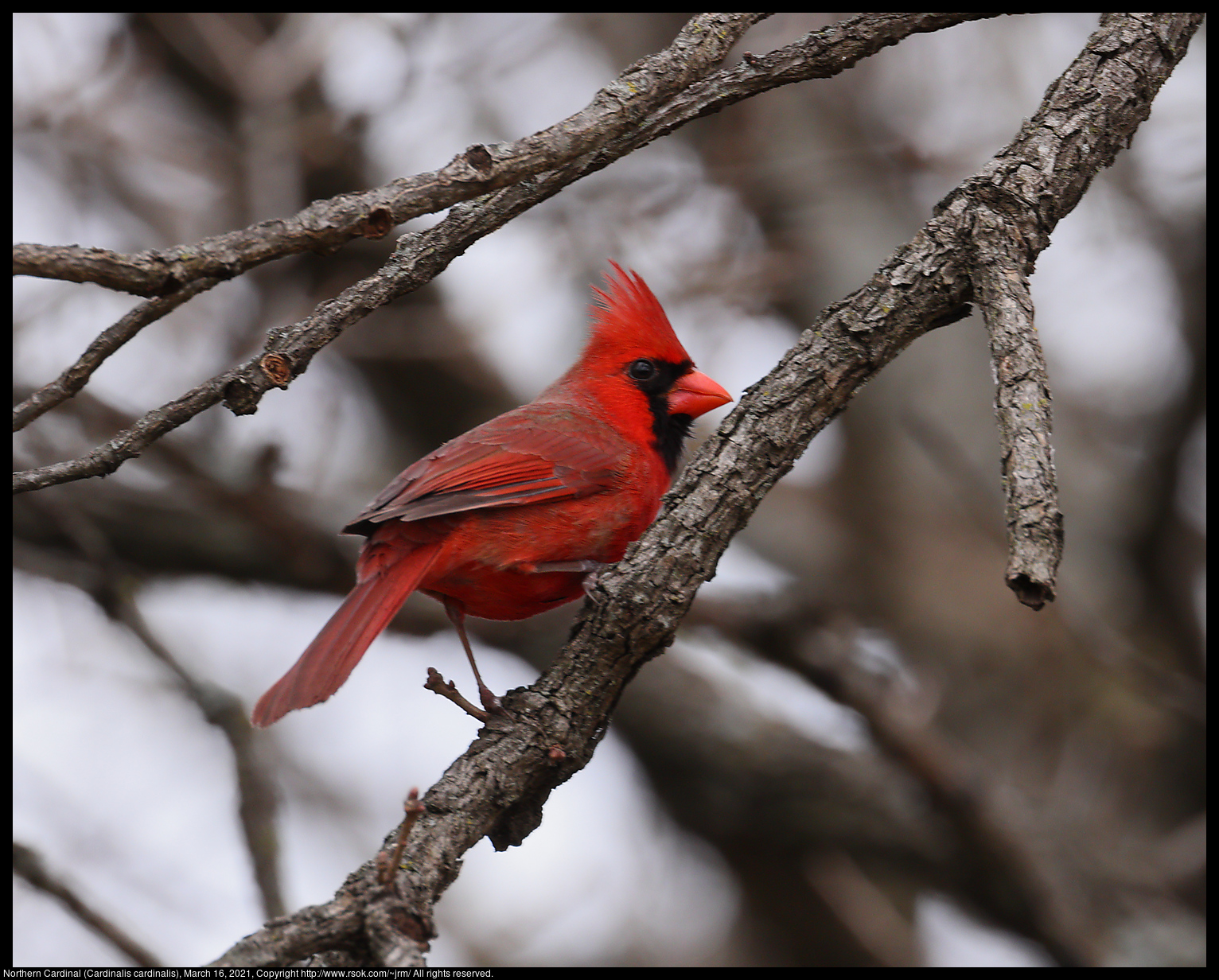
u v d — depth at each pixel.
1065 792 11.30
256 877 7.74
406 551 6.47
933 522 12.78
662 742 11.59
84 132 11.71
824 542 13.04
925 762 10.15
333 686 5.78
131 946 6.94
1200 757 11.33
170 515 11.02
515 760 5.20
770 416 5.36
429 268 4.77
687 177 12.19
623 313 8.02
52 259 4.03
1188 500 12.55
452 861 5.00
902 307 5.29
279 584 11.34
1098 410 13.47
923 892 11.67
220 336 11.56
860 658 10.48
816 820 11.33
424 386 12.98
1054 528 4.06
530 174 4.64
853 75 13.34
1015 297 4.82
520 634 11.58
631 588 5.30
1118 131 5.38
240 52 11.50
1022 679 11.91
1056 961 10.19
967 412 12.62
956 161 12.41
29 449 10.22
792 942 12.74
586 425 7.26
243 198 11.22
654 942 13.71
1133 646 11.80
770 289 12.09
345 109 11.20
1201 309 12.41
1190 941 9.90
